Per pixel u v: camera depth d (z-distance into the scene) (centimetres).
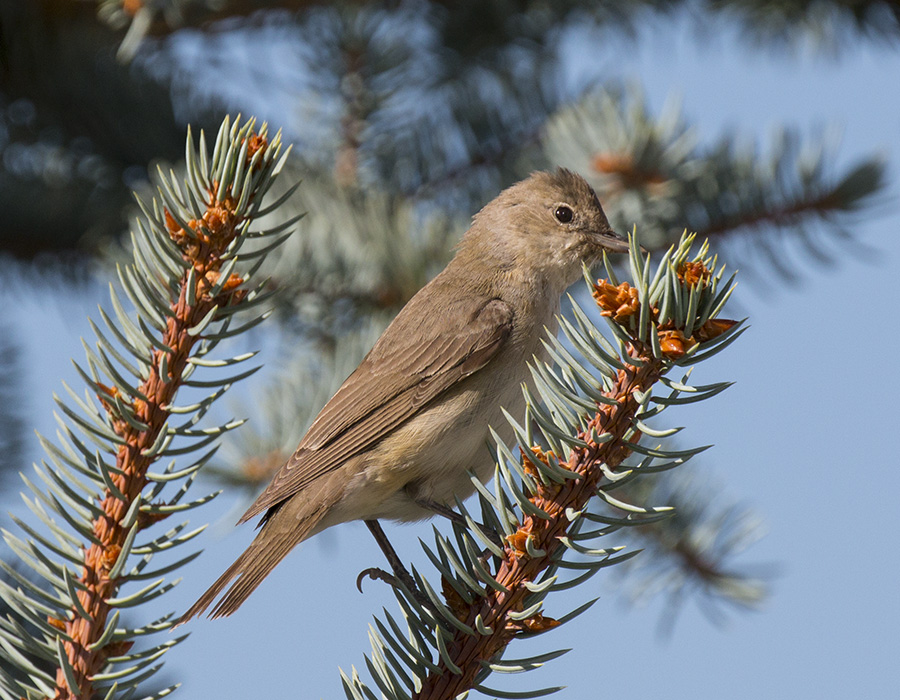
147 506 592
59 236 1166
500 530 703
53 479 598
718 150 1023
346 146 1207
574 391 621
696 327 600
